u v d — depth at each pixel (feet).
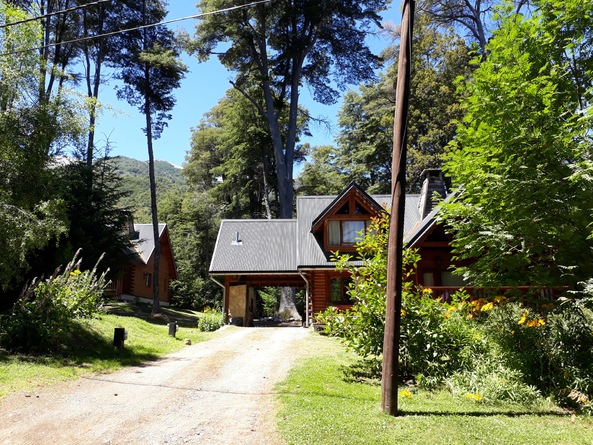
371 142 138.21
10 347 32.01
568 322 26.40
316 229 72.64
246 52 119.14
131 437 17.75
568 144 29.19
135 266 113.19
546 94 29.78
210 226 162.20
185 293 132.67
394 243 21.80
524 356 25.98
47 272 56.90
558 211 29.30
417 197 82.28
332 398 23.13
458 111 106.42
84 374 28.73
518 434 18.13
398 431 17.99
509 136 30.25
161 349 40.01
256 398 23.73
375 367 30.14
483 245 32.76
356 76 119.55
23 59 37.22
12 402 21.68
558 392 23.72
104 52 95.09
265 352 39.11
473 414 21.04
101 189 74.18
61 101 39.99
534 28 33.45
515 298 31.07
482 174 29.94
